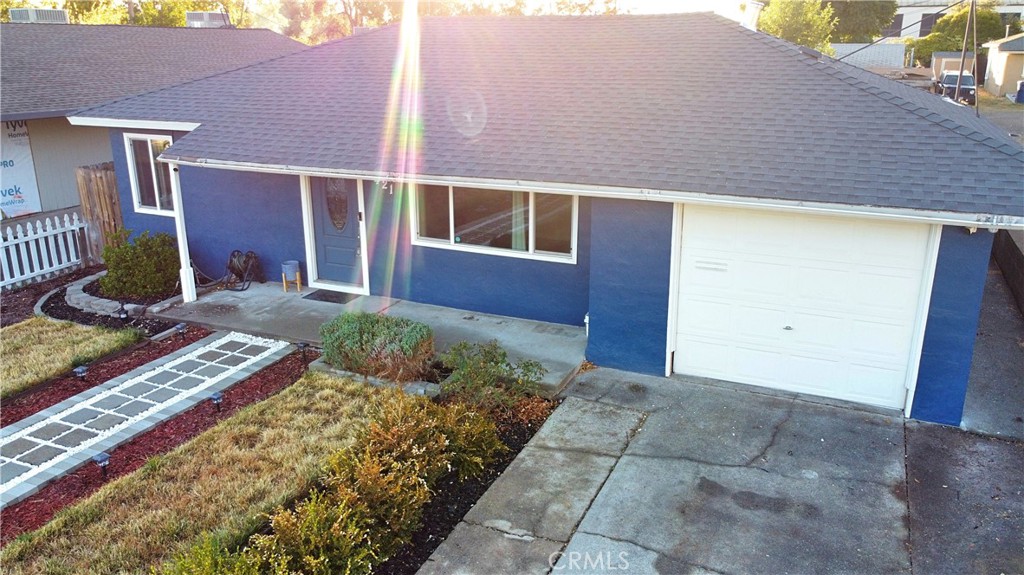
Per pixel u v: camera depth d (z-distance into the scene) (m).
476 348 9.07
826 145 7.61
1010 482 6.30
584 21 12.23
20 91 14.59
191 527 5.85
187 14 24.84
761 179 7.24
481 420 6.95
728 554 5.48
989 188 6.59
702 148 7.95
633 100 9.29
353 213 11.16
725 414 7.55
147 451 7.12
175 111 11.56
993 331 9.99
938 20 50.94
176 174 10.57
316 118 10.55
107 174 13.26
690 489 6.29
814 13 38.03
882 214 6.62
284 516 5.37
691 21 11.32
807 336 7.79
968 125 8.81
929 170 6.95
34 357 9.24
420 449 6.39
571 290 9.78
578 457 6.83
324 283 11.67
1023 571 5.25
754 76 9.32
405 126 9.78
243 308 10.83
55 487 6.57
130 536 5.75
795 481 6.37
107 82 16.42
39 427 7.57
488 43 12.07
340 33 47.06
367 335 8.53
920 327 7.16
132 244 12.17
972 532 5.68
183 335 10.07
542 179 7.95
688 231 7.95
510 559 5.49
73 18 34.50
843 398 7.80
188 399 8.14
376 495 5.78
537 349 9.09
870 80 10.31
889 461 6.64
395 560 5.57
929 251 6.96
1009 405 7.70
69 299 11.51
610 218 8.17
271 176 11.48
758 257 7.75
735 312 8.03
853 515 5.91
